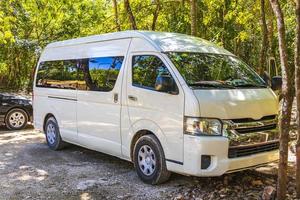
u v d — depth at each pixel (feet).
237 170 19.04
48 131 30.78
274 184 20.24
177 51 21.39
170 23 48.57
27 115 41.04
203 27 51.34
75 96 26.89
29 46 77.92
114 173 23.59
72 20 78.38
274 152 20.31
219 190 19.70
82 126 26.32
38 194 20.15
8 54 82.17
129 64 22.48
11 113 40.11
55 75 29.81
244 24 52.65
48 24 77.51
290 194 18.35
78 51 27.32
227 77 21.34
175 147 19.33
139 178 21.97
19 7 72.43
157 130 20.25
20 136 36.70
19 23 73.61
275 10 16.49
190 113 18.57
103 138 24.39
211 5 50.01
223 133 18.60
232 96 19.49
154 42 21.63
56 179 22.61
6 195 20.04
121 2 50.14
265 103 20.30
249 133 19.24
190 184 20.79
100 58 24.97
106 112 23.90
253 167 19.60
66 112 28.12
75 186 21.29
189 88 19.06
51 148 30.55
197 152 18.33
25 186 21.43
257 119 19.74
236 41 57.57
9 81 89.40
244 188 19.84
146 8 49.01
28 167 25.29
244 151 19.20
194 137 18.39
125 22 47.91
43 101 31.17
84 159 27.25
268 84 23.32
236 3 47.78
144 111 21.01
